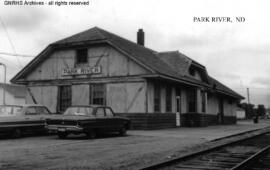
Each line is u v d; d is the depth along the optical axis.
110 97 23.22
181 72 27.00
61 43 24.52
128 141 15.45
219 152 12.50
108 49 23.61
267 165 9.80
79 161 9.89
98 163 9.57
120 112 22.80
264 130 27.77
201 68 31.05
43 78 25.72
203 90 30.20
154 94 23.25
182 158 10.13
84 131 15.98
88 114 16.62
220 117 37.38
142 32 31.98
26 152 11.68
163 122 24.33
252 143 16.30
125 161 9.92
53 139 16.33
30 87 26.20
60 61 25.25
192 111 28.97
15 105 17.12
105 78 23.50
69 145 13.77
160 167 8.87
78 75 24.50
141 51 26.56
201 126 28.19
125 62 22.91
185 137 17.58
